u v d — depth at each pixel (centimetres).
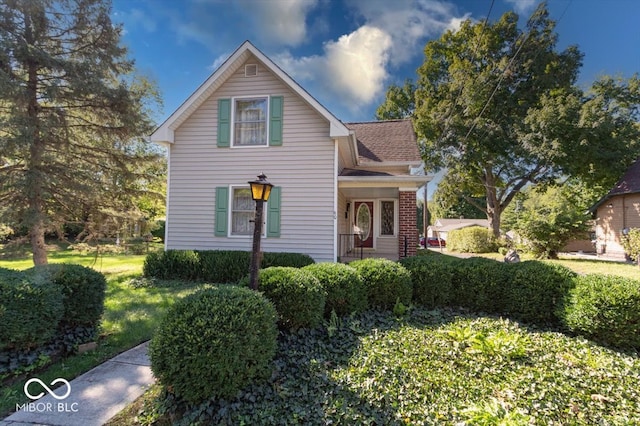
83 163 966
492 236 1958
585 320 432
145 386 317
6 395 294
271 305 326
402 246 923
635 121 1712
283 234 893
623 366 360
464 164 1889
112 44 923
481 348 376
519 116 1798
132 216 1005
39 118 841
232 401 277
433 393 301
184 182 937
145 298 640
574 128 1584
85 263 1190
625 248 1316
